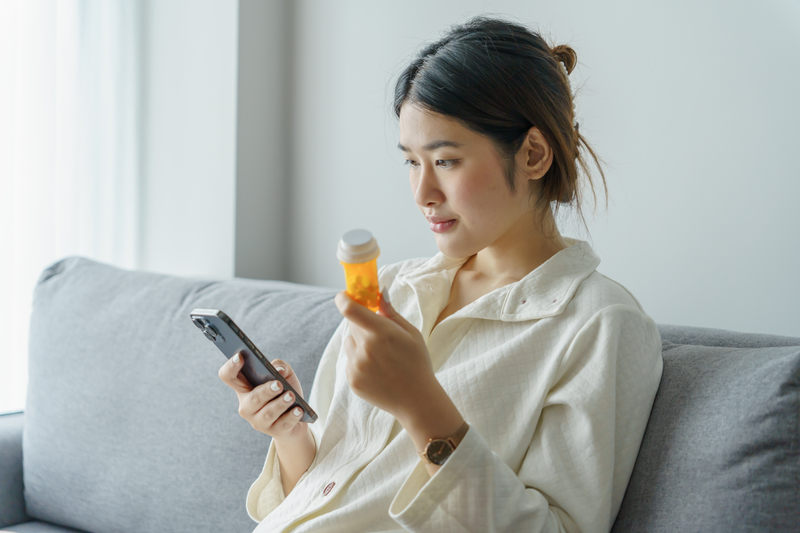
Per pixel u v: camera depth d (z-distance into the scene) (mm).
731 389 676
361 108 1891
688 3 1343
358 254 559
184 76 2021
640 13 1404
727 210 1304
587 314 722
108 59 2035
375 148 1863
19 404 1856
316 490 786
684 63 1351
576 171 810
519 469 706
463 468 590
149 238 2105
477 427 711
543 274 779
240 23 1902
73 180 1968
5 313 1830
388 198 1839
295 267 2084
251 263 2004
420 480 635
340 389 864
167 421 1184
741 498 617
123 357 1277
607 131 1458
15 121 1836
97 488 1221
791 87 1225
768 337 877
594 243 1476
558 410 694
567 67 874
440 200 745
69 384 1312
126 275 1421
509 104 728
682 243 1360
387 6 1820
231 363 781
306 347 1114
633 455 697
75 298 1397
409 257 1795
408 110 745
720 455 642
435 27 1724
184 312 1278
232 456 1102
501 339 766
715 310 1322
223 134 1945
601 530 649
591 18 1473
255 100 1972
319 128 1995
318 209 2010
